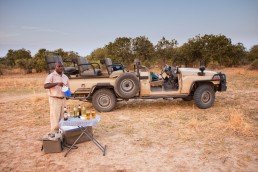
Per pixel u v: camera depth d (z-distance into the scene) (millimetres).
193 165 4797
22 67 35906
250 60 35375
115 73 8734
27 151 5695
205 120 7555
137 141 6043
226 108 8969
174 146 5676
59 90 5984
